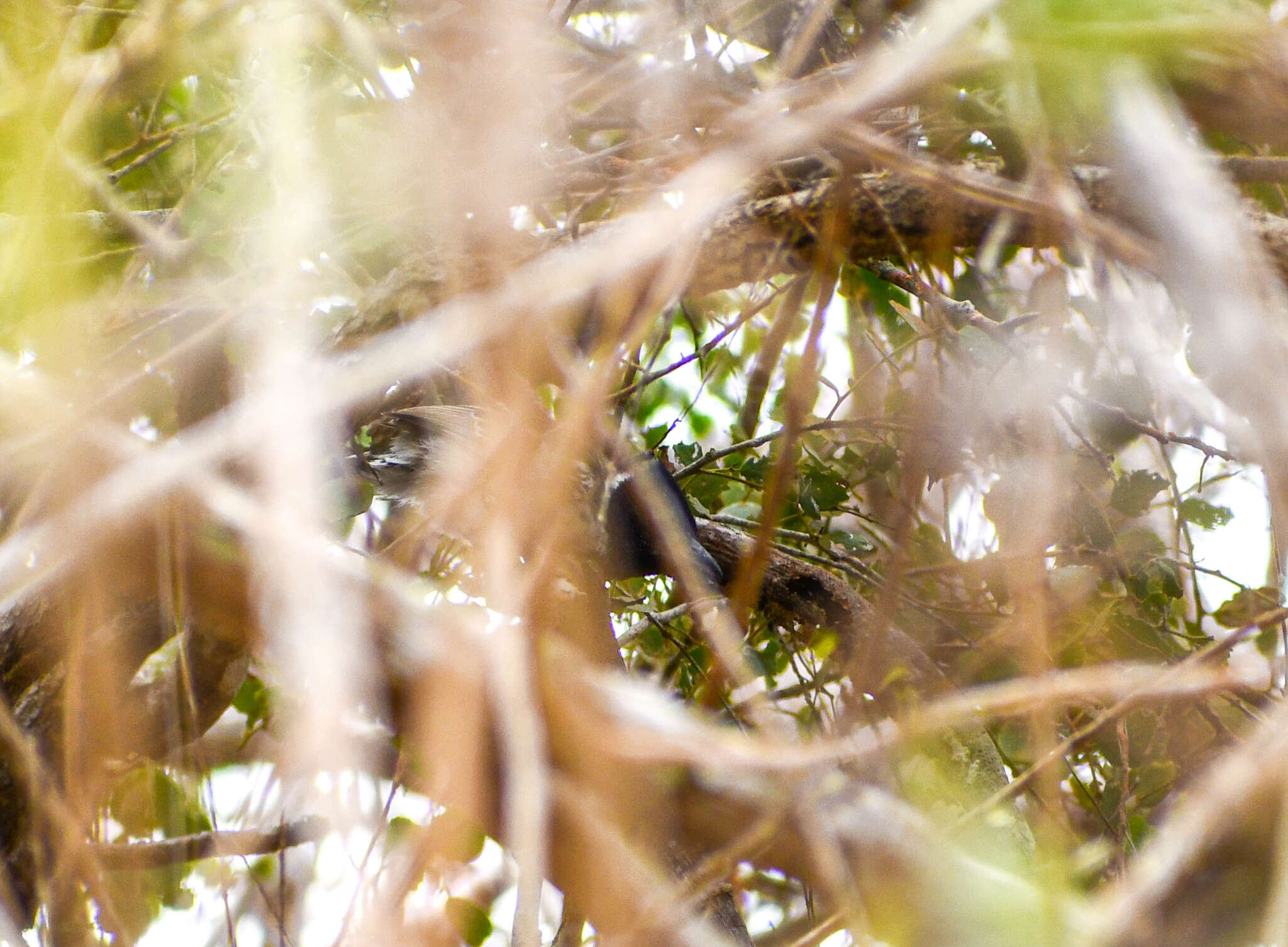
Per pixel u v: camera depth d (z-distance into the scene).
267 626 0.82
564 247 1.98
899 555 1.31
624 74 1.50
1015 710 1.28
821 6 1.51
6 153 1.55
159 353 2.28
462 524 1.47
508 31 1.17
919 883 1.13
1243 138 1.24
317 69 1.98
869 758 1.19
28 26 1.65
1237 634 1.30
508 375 1.03
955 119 2.11
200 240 2.27
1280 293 0.92
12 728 1.75
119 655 1.92
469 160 1.12
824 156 1.71
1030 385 1.49
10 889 1.77
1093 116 1.14
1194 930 0.86
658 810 1.09
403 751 1.44
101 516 0.98
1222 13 1.13
